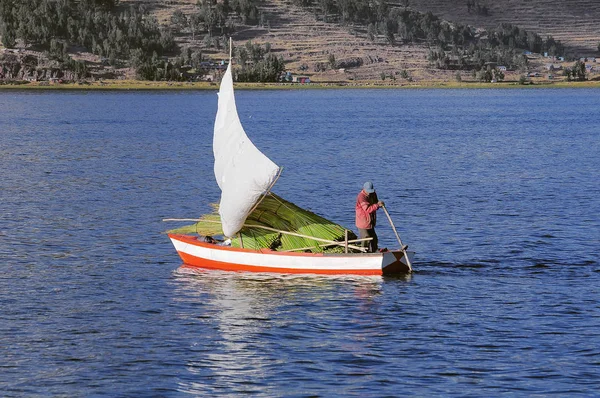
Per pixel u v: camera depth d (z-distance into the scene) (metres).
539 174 104.25
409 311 42.50
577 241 59.81
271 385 33.19
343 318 41.50
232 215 51.75
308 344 37.81
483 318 41.22
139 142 161.50
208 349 37.28
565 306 43.12
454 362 35.34
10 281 49.38
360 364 35.25
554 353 36.22
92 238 62.66
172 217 72.31
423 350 36.84
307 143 161.62
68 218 71.44
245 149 51.34
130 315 42.34
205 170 109.88
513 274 50.19
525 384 32.97
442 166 116.00
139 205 79.19
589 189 88.69
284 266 50.44
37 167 113.19
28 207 77.31
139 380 33.84
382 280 48.75
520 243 59.28
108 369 35.03
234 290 46.97
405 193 87.12
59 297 45.84
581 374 33.81
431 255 55.56
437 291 46.28
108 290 47.28
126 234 64.31
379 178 101.44
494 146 151.88
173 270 52.03
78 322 41.22
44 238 62.50
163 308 43.56
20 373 34.62
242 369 34.94
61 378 34.09
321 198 84.25
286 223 52.59
